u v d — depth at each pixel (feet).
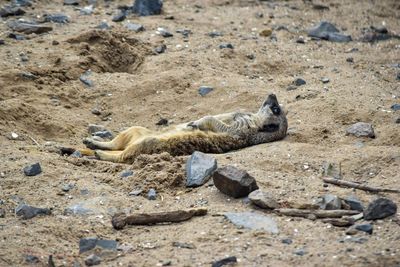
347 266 49.65
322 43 116.78
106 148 77.36
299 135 81.05
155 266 51.13
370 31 125.49
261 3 137.18
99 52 102.12
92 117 88.53
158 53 104.42
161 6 122.21
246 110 88.53
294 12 132.87
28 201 62.18
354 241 53.47
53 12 117.39
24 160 70.38
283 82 96.89
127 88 93.81
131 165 71.61
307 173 68.80
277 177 66.33
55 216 59.52
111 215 60.18
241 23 122.11
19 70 92.48
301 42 115.55
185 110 89.61
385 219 56.90
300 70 102.78
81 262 52.37
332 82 96.99
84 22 113.29
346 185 64.80
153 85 94.22
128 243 55.06
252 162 70.90
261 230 55.93
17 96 88.02
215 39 111.55
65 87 92.32
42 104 87.40
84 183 65.87
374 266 49.47
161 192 64.95
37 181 65.67
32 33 106.32
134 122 87.92
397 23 133.08
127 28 111.24
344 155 72.33
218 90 93.09
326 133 80.94
